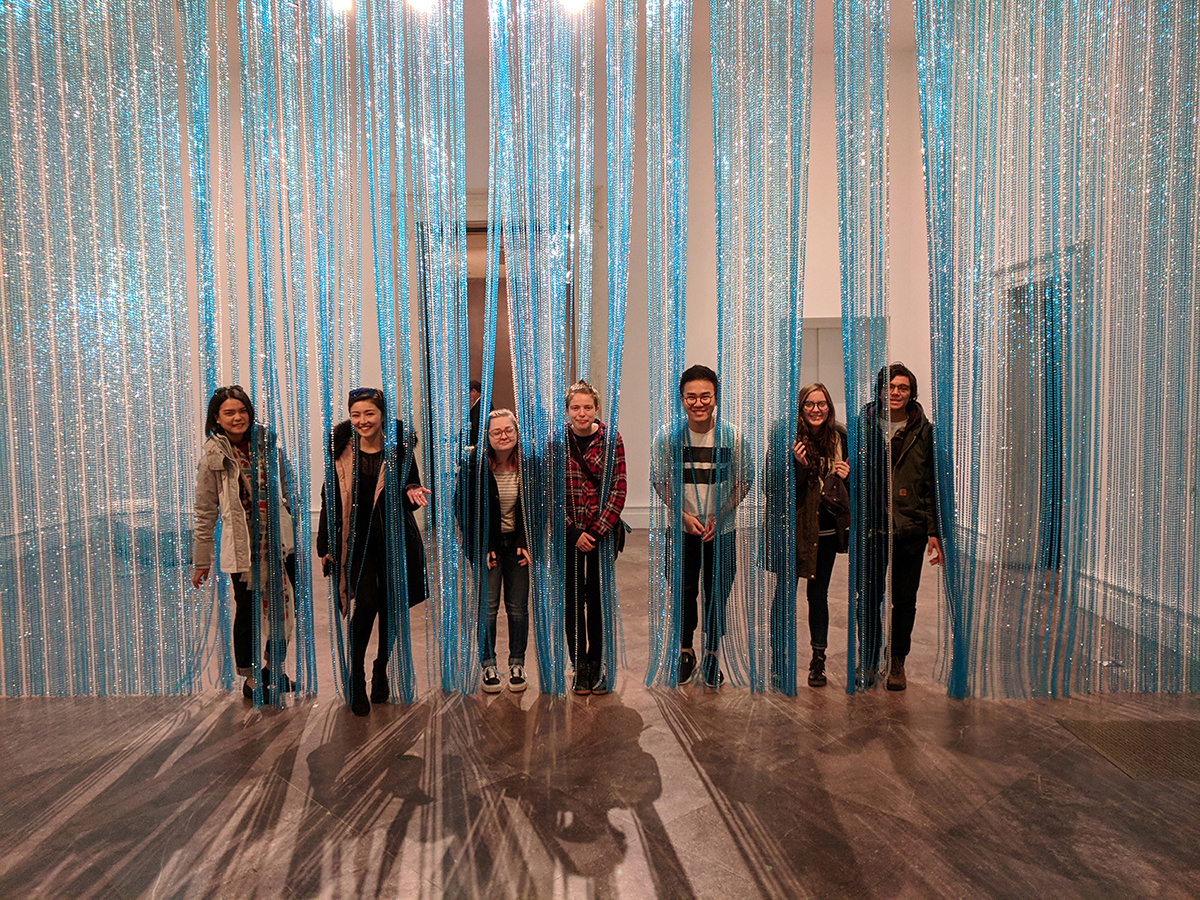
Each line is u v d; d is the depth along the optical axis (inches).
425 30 116.6
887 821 85.0
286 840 82.2
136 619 122.7
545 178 118.3
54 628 122.6
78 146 117.4
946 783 93.0
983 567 118.8
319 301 117.0
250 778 95.2
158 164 118.9
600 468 119.9
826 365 244.5
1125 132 117.3
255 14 113.0
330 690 123.5
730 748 102.6
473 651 121.3
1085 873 75.8
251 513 116.2
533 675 129.9
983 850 79.7
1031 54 115.6
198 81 113.3
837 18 115.1
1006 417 118.5
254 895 73.4
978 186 116.3
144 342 121.0
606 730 108.2
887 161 116.2
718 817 86.0
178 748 103.5
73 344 120.0
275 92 113.9
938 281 116.8
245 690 119.6
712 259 218.7
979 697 119.2
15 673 123.1
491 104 118.0
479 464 118.6
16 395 119.8
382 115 118.3
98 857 79.4
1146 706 115.6
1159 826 83.7
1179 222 119.3
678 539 120.5
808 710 114.7
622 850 80.0
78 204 118.2
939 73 114.6
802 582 175.3
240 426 113.3
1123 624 121.9
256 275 114.0
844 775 95.2
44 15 115.0
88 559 122.3
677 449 120.3
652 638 124.4
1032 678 119.5
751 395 120.3
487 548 120.6
